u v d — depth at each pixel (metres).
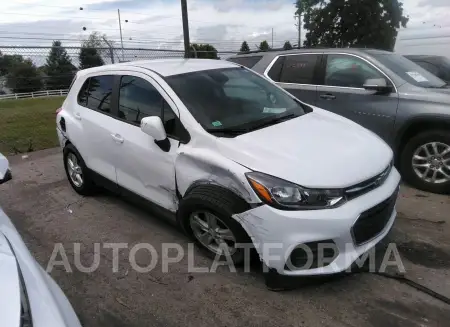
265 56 6.60
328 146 3.18
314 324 2.70
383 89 5.01
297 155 2.99
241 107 3.70
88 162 4.61
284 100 4.18
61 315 1.75
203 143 3.24
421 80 5.15
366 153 3.19
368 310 2.81
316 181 2.77
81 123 4.58
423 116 4.68
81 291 3.18
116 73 4.25
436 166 4.70
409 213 4.23
